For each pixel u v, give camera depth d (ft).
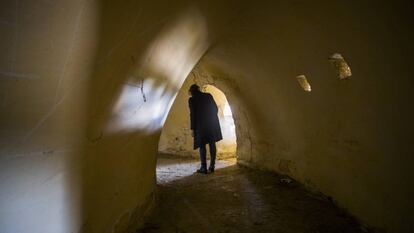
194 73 21.22
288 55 10.80
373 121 7.91
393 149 7.25
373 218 8.41
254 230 9.04
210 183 14.94
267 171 16.98
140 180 8.93
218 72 18.31
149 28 5.42
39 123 3.34
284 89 12.78
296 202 11.55
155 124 9.48
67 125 3.96
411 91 6.21
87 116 4.48
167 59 7.34
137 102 6.61
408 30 5.65
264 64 12.89
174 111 23.54
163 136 24.22
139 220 8.90
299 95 11.91
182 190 13.65
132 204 8.08
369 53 7.05
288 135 14.46
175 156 23.65
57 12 2.99
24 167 3.27
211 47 12.88
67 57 3.45
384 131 7.50
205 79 20.79
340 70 8.98
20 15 2.60
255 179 15.55
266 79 13.74
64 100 3.71
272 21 9.70
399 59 6.22
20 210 3.30
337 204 10.66
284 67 11.66
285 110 13.67
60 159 4.00
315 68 9.89
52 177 3.88
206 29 9.07
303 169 13.43
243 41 12.37
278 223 9.53
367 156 8.55
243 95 17.40
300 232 8.83
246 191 13.32
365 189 8.83
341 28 7.48
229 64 15.89
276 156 16.12
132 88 5.98
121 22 4.39
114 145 6.15
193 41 8.71
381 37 6.41
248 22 10.50
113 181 6.45
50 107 3.45
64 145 4.03
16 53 2.71
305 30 8.88
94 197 5.43
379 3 5.89
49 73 3.23
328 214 10.16
